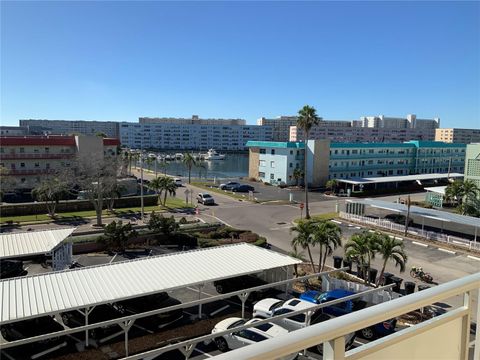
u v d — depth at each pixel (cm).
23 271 2464
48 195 3969
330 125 19425
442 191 5047
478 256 2983
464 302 283
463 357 285
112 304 1766
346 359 209
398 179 6506
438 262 2867
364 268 2284
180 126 19450
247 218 4222
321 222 2511
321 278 2311
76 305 1431
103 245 3023
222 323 1564
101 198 3766
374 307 223
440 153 8256
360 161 7231
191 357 1452
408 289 2220
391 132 19450
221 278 1758
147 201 4822
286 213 4519
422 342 254
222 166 12925
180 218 4100
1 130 17312
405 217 4125
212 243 3000
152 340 1576
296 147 6725
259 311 1723
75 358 1434
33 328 1500
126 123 18912
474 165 4462
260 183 7075
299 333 188
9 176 5194
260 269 1889
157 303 1711
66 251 2592
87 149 6069
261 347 174
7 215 4109
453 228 3800
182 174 9694
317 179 6694
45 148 5872
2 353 1445
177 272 1797
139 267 1845
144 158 12925
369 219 3975
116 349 1501
